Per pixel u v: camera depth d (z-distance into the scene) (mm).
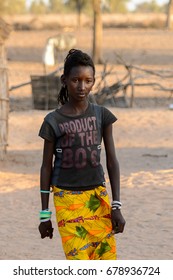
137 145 16953
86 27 66562
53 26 66438
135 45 44844
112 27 67250
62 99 4812
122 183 10438
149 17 67812
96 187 4652
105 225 4660
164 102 24219
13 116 20391
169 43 45594
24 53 41812
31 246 7363
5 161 14062
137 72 30594
